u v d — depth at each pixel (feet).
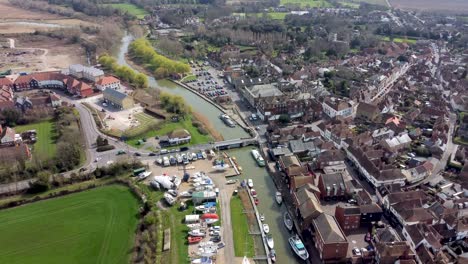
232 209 589.32
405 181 635.25
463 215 558.97
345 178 631.97
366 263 488.44
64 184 636.48
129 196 613.11
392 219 562.66
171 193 614.34
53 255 493.77
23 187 625.00
